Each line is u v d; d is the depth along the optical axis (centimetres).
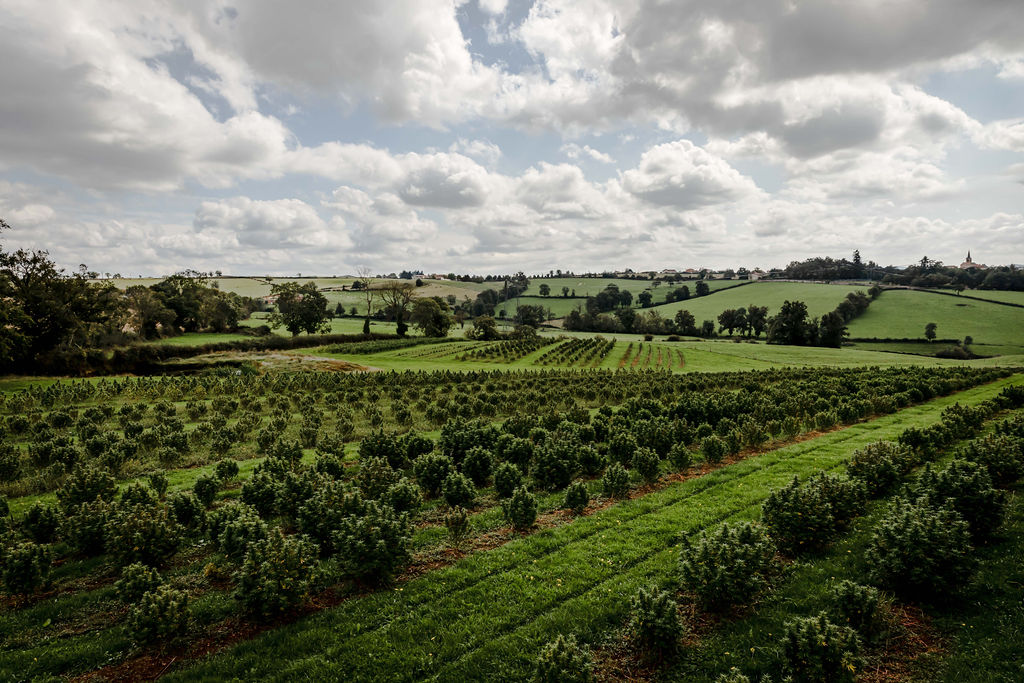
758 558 1004
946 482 1269
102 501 1400
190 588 1162
